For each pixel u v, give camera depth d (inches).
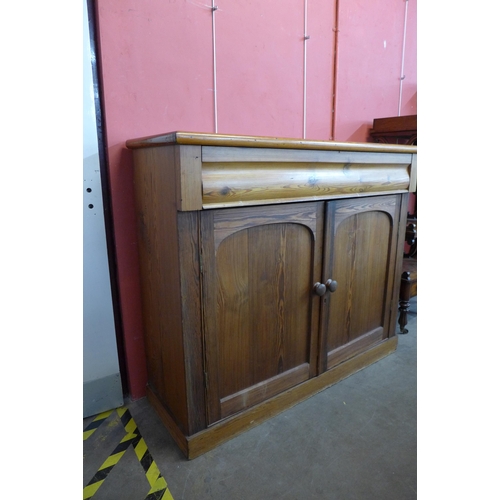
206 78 58.2
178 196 38.9
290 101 70.3
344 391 61.4
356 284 62.2
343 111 80.2
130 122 52.2
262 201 45.3
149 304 53.6
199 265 42.6
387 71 87.6
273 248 49.4
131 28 50.1
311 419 54.9
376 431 52.7
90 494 43.1
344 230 57.4
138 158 49.2
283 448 49.6
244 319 48.8
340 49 76.1
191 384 45.4
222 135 39.1
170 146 39.2
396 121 80.3
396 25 86.7
